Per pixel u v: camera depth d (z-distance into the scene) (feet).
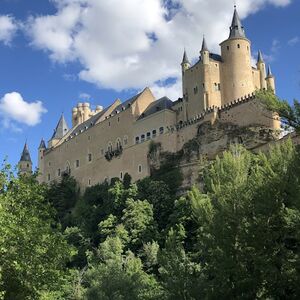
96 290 185.78
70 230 355.77
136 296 171.83
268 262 94.43
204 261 122.93
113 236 308.60
